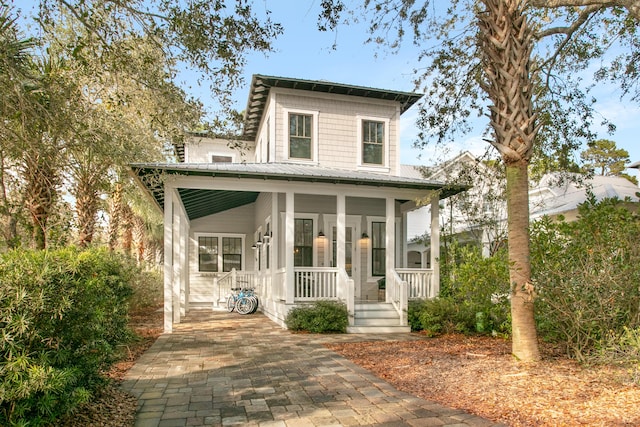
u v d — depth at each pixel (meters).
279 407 4.83
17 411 3.09
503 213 15.22
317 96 14.31
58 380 3.18
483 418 4.35
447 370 6.31
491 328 9.95
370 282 14.27
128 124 10.51
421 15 8.70
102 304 4.36
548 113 9.91
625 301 6.11
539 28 9.53
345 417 4.48
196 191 12.14
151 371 6.55
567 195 16.70
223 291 17.53
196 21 6.04
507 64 6.47
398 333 10.64
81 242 11.24
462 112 10.80
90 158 8.56
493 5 6.50
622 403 4.46
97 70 7.08
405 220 14.90
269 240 14.15
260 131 16.95
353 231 14.31
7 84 5.70
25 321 3.11
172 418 4.48
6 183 8.64
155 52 7.49
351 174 12.20
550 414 4.31
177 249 12.52
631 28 9.14
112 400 4.98
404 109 15.60
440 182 11.93
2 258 3.58
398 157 14.94
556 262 6.68
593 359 6.02
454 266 11.00
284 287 11.73
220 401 5.06
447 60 10.12
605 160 29.73
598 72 10.07
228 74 6.65
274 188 11.17
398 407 4.79
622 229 6.37
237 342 9.20
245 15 6.29
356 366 6.87
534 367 6.05
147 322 12.75
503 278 8.98
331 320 10.57
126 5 6.10
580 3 6.41
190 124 7.75
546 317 6.67
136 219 25.25
